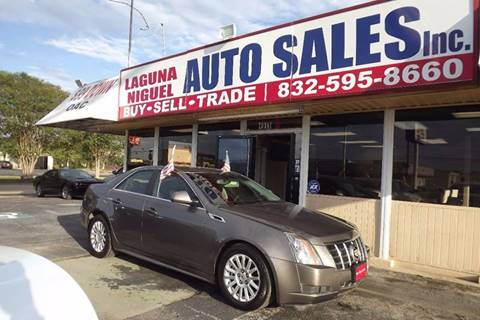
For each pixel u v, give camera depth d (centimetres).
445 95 632
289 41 759
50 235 877
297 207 587
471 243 658
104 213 672
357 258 496
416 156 727
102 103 1148
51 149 3444
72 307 260
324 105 761
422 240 704
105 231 674
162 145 1271
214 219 519
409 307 516
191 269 539
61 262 654
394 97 658
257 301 464
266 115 930
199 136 1139
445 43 584
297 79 742
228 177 633
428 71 597
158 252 582
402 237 725
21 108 2956
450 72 578
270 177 1063
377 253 752
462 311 509
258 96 802
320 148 853
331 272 454
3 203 1448
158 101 1035
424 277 657
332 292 457
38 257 309
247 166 995
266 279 461
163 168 621
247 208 533
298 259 450
